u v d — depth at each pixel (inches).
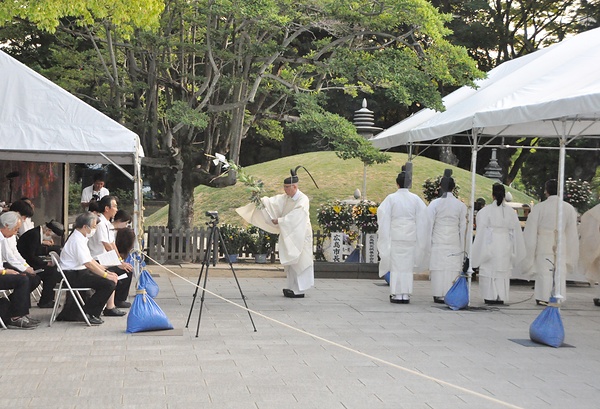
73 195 1099.3
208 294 534.3
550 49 586.2
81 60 753.0
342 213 682.8
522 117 426.0
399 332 402.0
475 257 519.2
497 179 1091.3
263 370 304.5
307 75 794.2
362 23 632.4
